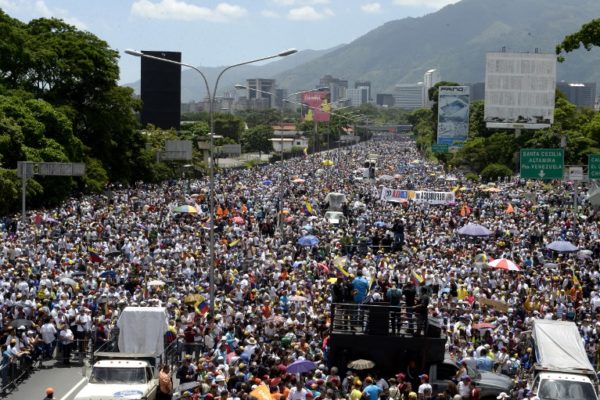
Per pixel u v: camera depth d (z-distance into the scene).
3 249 46.41
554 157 74.38
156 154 111.06
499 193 93.56
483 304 36.66
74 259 43.88
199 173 124.62
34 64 90.50
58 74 93.62
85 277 40.19
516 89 113.06
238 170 139.38
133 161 105.94
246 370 25.47
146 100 146.88
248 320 32.44
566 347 26.95
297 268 45.41
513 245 55.66
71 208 69.50
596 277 44.53
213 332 31.58
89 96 97.62
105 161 99.94
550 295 38.81
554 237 58.31
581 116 134.75
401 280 39.97
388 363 26.28
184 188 98.50
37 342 32.66
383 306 26.39
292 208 77.12
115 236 54.50
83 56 94.88
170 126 147.00
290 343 28.73
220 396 22.19
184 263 44.88
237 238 55.03
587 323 33.84
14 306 33.94
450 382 24.25
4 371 28.94
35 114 80.38
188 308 35.72
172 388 26.92
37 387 29.66
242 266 46.03
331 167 145.50
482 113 163.62
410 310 27.39
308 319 32.84
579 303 37.84
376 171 132.38
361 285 29.00
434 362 26.14
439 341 26.06
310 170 135.75
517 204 81.25
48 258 43.69
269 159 184.25
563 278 42.75
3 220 61.84
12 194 66.62
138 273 41.91
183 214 68.75
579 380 24.23
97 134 98.19
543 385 24.16
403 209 76.81
